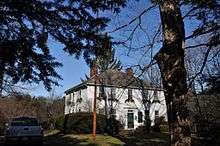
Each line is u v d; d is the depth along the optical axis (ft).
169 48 20.08
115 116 136.46
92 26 23.82
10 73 24.88
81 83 146.00
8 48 23.44
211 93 29.40
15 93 37.40
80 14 23.43
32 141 66.85
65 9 22.89
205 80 27.68
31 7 21.88
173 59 19.94
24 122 67.87
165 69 20.13
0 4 21.31
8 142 66.23
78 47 24.80
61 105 186.19
